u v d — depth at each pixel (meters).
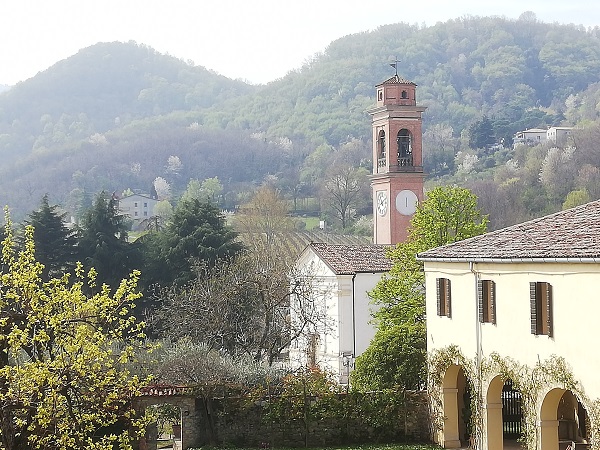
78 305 21.08
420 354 37.00
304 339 52.88
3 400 19.67
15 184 164.12
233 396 35.00
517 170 135.12
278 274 49.12
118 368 34.72
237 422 35.06
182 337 46.09
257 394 35.06
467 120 184.38
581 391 24.00
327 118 188.38
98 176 170.12
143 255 63.50
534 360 26.62
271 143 180.00
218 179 170.00
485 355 30.06
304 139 184.62
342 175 131.62
